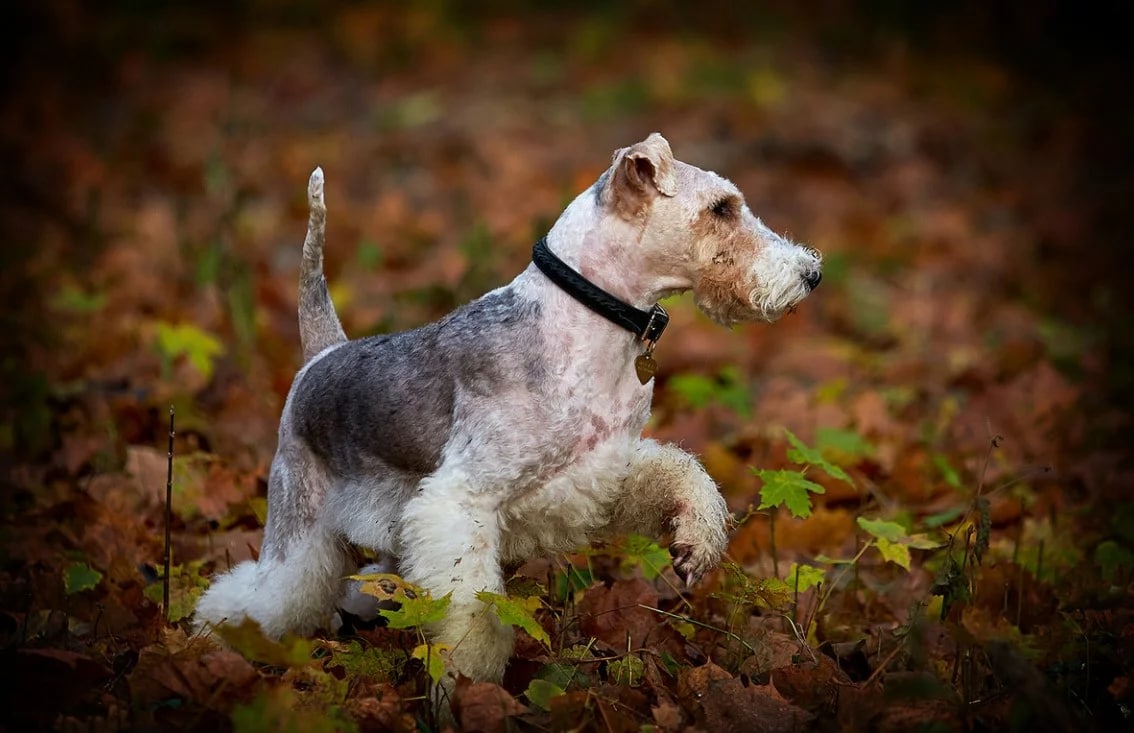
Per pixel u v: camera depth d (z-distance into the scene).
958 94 24.05
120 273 12.92
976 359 11.43
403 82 24.72
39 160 18.77
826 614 6.40
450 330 5.58
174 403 8.85
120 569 6.59
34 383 8.95
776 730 4.91
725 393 9.94
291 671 5.07
